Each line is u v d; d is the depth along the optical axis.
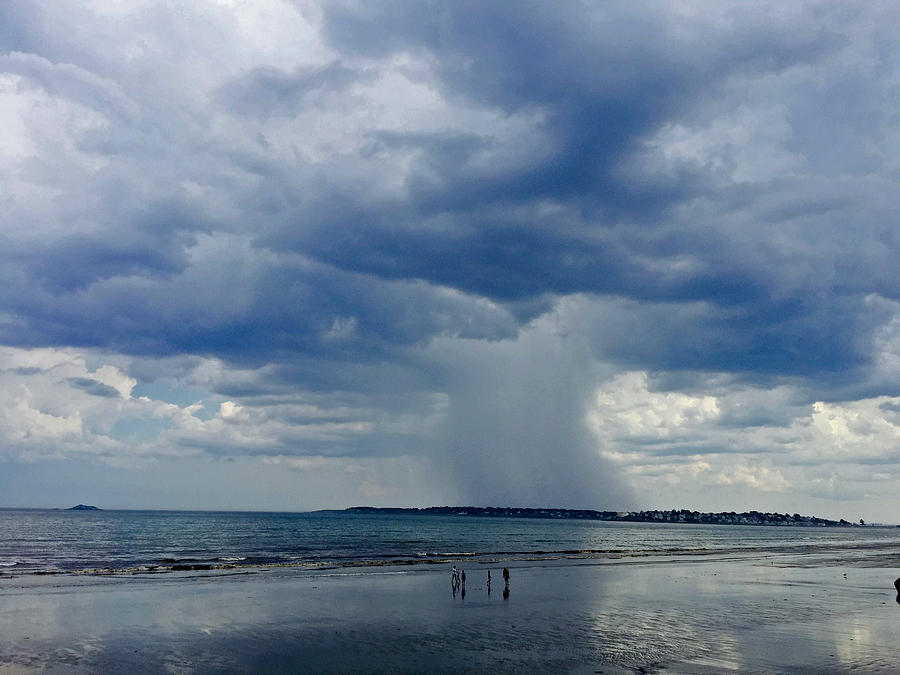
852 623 33.84
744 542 175.50
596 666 24.73
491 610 37.72
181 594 43.84
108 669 24.38
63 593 44.25
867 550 121.44
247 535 151.75
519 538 167.62
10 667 24.48
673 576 59.50
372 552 98.19
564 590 47.47
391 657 26.22
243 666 24.91
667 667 24.56
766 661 25.33
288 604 39.44
